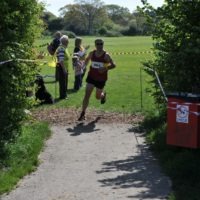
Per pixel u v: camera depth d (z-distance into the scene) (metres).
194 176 8.04
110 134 11.76
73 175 8.59
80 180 8.30
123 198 7.36
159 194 7.49
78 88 20.30
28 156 9.48
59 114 14.14
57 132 11.98
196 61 9.71
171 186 7.80
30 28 10.33
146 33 11.12
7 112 9.71
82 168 9.02
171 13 10.36
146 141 10.98
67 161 9.50
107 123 12.98
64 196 7.50
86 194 7.58
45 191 7.76
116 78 25.27
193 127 9.10
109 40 84.62
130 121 13.14
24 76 10.16
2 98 9.57
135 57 40.94
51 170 8.91
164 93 11.12
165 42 10.59
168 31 10.62
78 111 14.62
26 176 8.54
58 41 19.81
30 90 11.08
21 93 10.08
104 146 10.65
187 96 9.11
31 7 10.19
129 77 25.81
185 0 10.05
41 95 16.12
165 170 8.67
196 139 9.12
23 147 9.69
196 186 7.65
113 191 7.69
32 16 10.34
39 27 10.93
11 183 7.97
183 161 8.59
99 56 13.72
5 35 9.70
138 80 24.20
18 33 9.98
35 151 9.84
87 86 13.61
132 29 134.88
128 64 34.59
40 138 10.84
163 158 9.29
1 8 9.34
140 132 11.94
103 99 14.95
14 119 10.04
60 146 10.65
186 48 9.55
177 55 9.85
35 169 8.95
